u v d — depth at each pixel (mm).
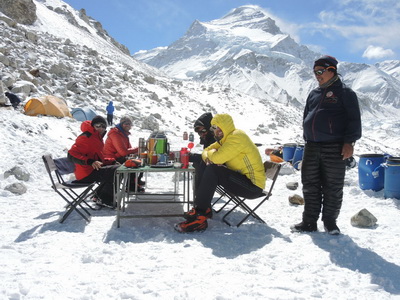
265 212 5246
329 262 3332
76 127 12859
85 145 4875
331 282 2932
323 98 4016
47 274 2975
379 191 6020
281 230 4359
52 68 21984
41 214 4973
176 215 4441
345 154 3861
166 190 6605
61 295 2629
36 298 2578
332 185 4059
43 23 51844
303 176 4266
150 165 4738
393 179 5527
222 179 4316
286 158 9672
